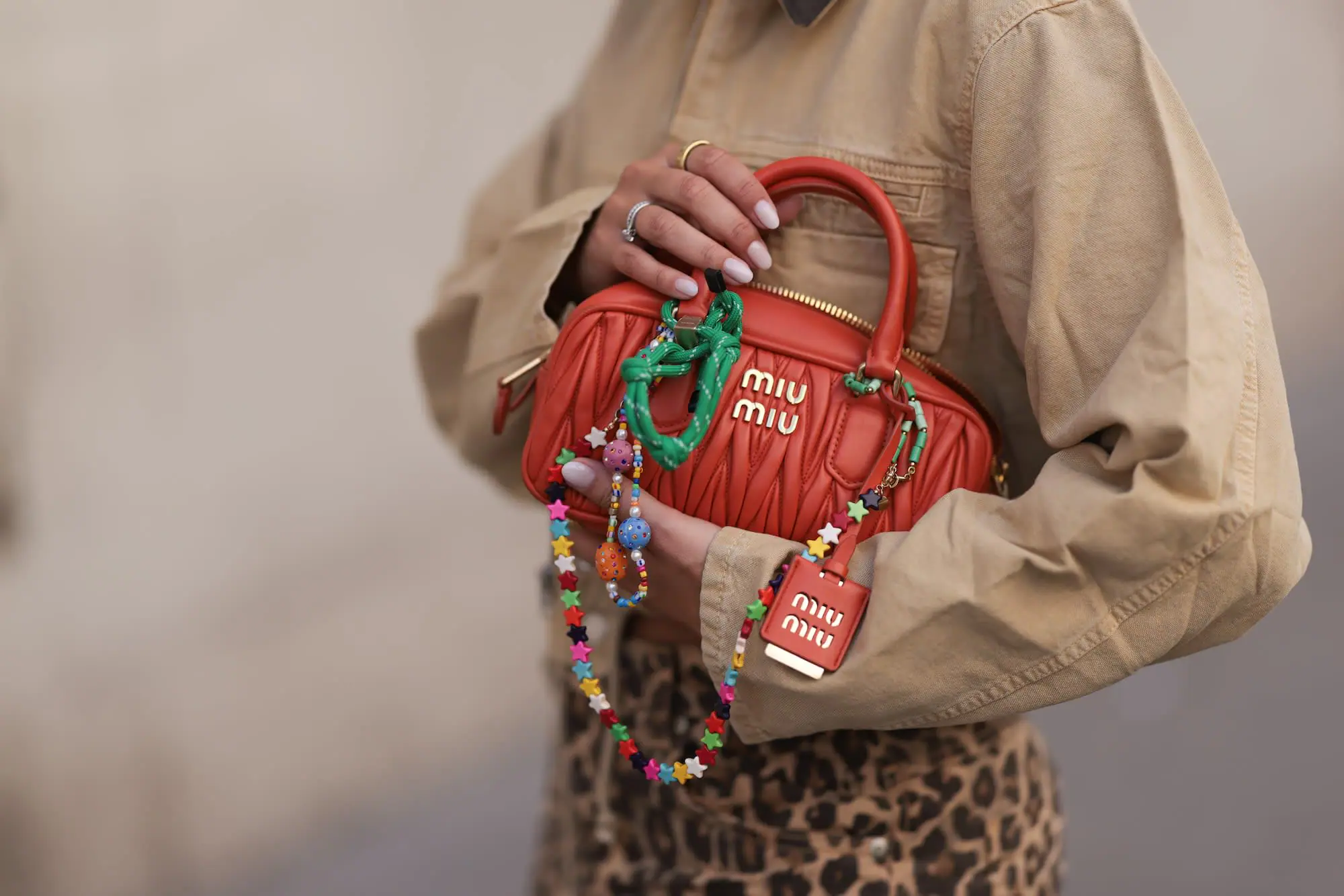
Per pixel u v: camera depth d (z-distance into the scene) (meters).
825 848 1.25
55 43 2.51
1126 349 0.96
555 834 1.63
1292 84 6.23
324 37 3.07
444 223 3.42
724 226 1.15
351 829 2.72
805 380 1.12
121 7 2.63
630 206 1.23
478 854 2.64
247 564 2.92
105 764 2.50
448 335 1.62
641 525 1.10
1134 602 0.98
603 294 1.19
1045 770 1.38
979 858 1.26
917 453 1.08
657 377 1.11
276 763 2.73
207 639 2.80
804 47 1.24
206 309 2.85
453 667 3.12
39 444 2.50
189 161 2.79
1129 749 2.89
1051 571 0.96
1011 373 1.19
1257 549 0.97
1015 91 1.04
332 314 3.15
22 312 2.50
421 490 3.34
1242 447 0.96
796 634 1.04
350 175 3.17
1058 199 0.99
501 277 1.40
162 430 2.75
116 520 2.66
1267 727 2.91
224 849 2.60
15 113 2.46
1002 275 1.06
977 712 1.03
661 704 1.33
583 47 3.71
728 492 1.13
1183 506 0.93
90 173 2.59
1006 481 1.28
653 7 1.47
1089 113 1.00
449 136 3.40
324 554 3.09
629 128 1.46
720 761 1.27
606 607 1.39
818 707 1.05
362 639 3.04
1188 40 5.69
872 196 1.11
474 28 3.40
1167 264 0.95
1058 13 1.03
